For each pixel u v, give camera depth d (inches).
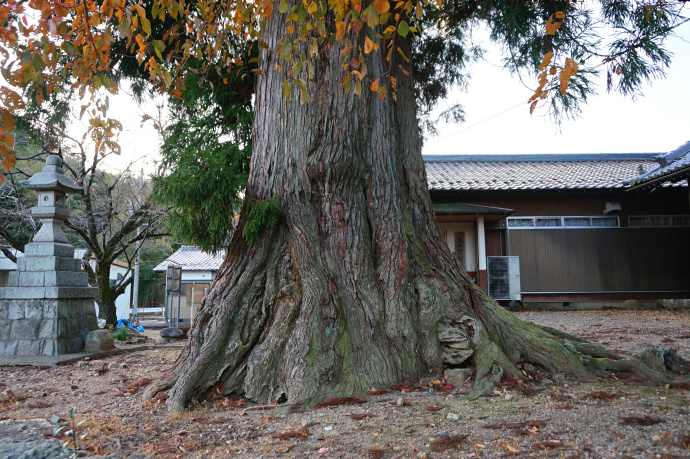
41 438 121.6
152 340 417.4
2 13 107.3
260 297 176.2
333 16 185.6
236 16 157.2
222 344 165.8
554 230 567.2
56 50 110.0
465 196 570.3
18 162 517.0
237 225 187.3
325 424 130.3
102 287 509.7
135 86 324.2
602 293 557.6
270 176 188.7
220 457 110.5
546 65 126.1
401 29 126.0
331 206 183.9
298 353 159.5
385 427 124.5
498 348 169.9
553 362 177.3
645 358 176.4
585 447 103.3
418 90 370.6
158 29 271.0
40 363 248.4
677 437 106.1
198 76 230.5
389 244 186.4
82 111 133.0
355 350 164.7
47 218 289.1
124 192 551.2
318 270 174.4
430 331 175.8
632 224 570.9
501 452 104.2
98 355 281.0
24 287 274.5
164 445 117.8
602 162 722.2
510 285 550.0
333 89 186.5
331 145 183.9
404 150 208.1
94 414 149.6
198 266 887.1
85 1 121.5
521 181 583.2
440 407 139.2
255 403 156.9
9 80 107.0
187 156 194.9
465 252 568.1
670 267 562.6
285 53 135.0
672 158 517.3
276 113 191.3
